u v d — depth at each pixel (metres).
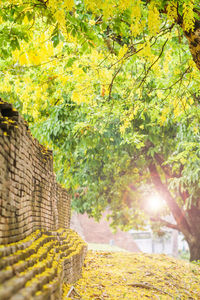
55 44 7.42
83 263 14.04
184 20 6.62
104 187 19.45
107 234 39.59
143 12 7.83
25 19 7.32
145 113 14.11
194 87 10.35
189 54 9.81
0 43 7.64
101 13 7.71
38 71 9.65
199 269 15.85
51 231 10.27
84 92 10.09
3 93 13.06
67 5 6.38
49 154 10.91
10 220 6.02
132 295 10.16
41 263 5.82
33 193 8.41
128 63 9.94
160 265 15.84
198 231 18.78
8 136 6.10
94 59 9.17
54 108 13.51
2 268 4.32
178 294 11.41
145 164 17.59
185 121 12.88
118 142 14.93
